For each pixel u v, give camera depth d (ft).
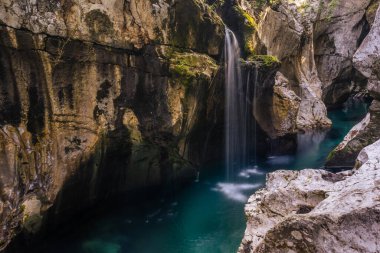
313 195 16.02
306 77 60.95
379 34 28.94
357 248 10.37
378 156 16.07
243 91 39.75
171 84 28.60
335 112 72.54
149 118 28.25
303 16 62.90
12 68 21.15
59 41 22.43
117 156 28.37
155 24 27.14
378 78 28.32
